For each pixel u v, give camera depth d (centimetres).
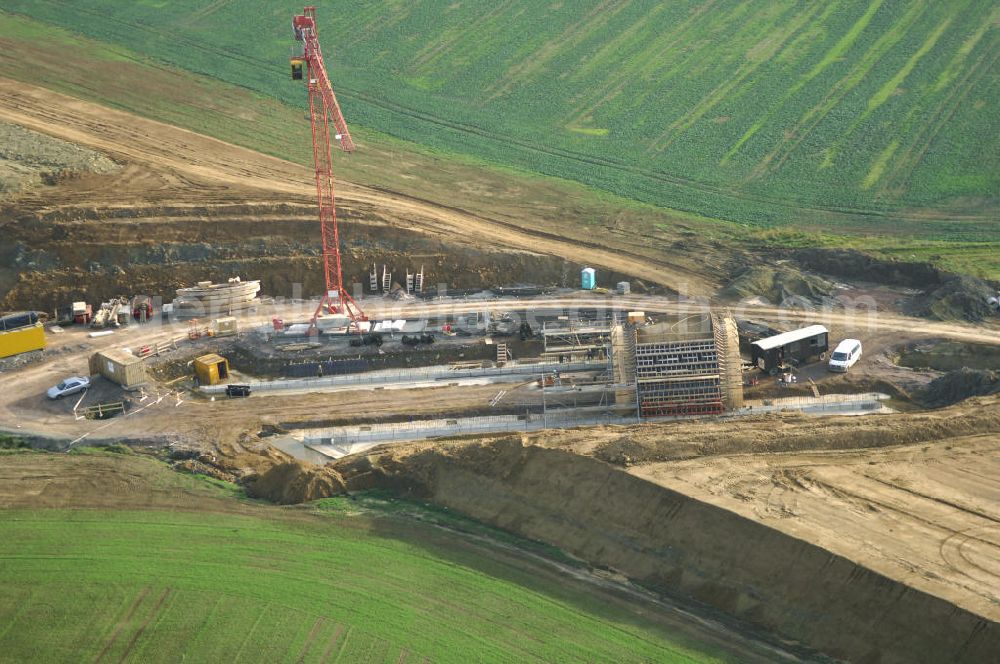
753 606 6544
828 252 12012
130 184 12325
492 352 10450
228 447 8944
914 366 10112
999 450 7750
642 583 6900
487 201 13325
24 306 10950
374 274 11612
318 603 6794
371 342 10575
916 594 6094
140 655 6397
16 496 8062
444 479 8056
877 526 6781
